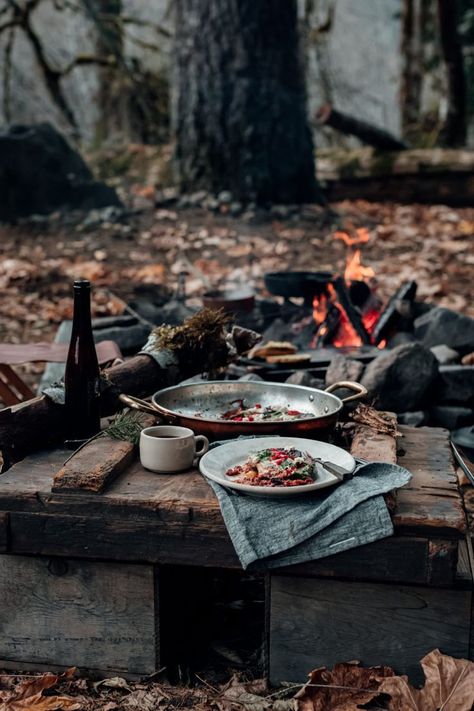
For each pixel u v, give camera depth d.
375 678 2.25
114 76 15.23
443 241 8.74
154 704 2.27
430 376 3.93
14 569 2.43
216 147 9.66
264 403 2.98
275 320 4.86
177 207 9.57
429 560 2.16
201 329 3.24
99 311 6.18
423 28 14.55
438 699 2.16
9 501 2.33
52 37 20.45
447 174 10.38
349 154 11.12
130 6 20.41
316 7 17.17
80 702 2.28
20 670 2.46
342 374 3.88
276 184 9.65
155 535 2.27
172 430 2.58
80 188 9.69
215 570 2.99
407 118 14.66
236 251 8.24
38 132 9.64
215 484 2.31
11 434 2.58
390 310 4.67
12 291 7.17
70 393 2.70
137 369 3.06
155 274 7.44
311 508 2.24
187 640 2.61
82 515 2.30
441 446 2.81
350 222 9.30
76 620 2.42
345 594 2.29
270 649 2.35
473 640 2.27
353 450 2.62
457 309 6.47
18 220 9.30
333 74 18.61
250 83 9.48
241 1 9.38
